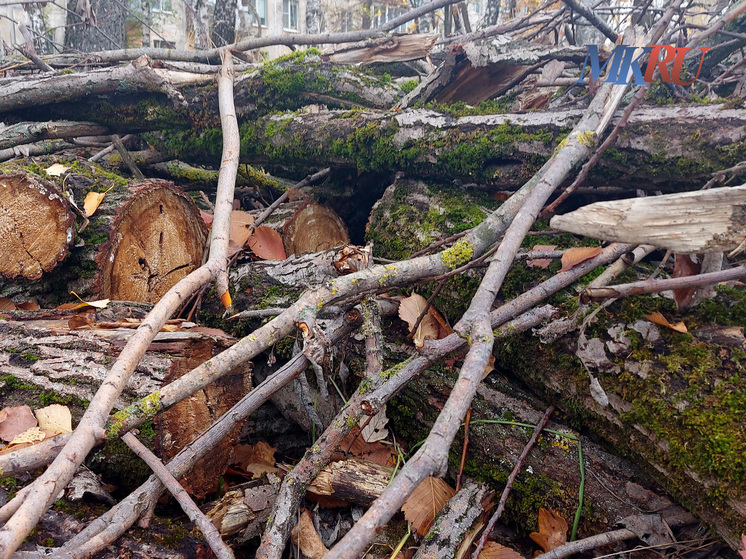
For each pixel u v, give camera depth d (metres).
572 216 1.36
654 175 2.11
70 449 1.17
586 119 1.94
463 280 2.06
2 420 1.53
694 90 2.72
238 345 1.45
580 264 1.75
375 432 1.97
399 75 3.97
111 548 1.28
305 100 3.12
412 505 1.66
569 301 1.79
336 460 1.81
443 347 1.44
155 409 1.36
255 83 3.05
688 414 1.41
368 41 3.25
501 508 1.60
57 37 9.15
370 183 3.14
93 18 4.33
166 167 3.81
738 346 1.49
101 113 3.15
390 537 1.67
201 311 2.40
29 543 1.23
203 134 3.18
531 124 2.29
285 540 1.47
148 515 1.37
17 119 3.14
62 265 2.32
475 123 2.42
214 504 1.68
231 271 2.49
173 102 3.07
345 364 2.10
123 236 2.35
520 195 1.82
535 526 1.69
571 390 1.73
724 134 1.92
